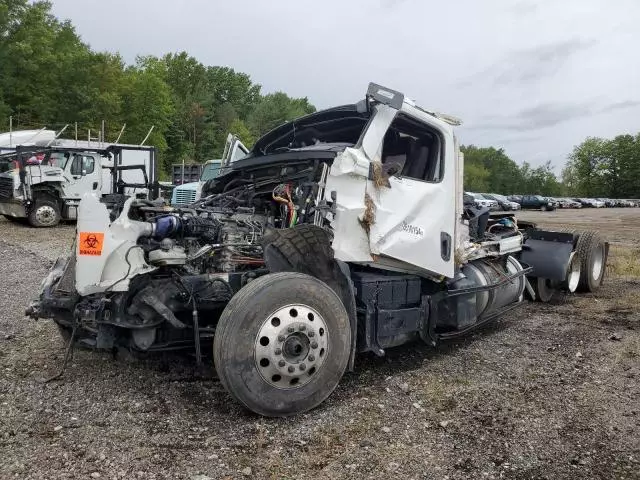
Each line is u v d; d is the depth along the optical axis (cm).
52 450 327
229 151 707
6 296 729
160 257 394
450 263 526
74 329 408
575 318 726
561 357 552
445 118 540
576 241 889
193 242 432
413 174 516
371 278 466
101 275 377
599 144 10125
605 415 409
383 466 324
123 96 5591
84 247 379
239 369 362
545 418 402
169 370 468
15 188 1661
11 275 878
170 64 8950
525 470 326
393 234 461
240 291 377
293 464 323
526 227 869
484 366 518
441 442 358
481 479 313
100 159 1778
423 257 490
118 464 314
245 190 526
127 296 387
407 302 498
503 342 603
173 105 7338
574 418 403
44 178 1681
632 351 573
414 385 460
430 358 538
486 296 608
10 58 4425
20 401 396
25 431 350
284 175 499
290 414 384
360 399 425
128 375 454
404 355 544
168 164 6925
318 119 529
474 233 639
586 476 321
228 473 309
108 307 383
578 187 10419
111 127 5025
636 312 764
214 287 412
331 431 368
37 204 1683
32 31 4716
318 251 422
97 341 386
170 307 399
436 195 512
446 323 549
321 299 391
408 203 479
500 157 11800
